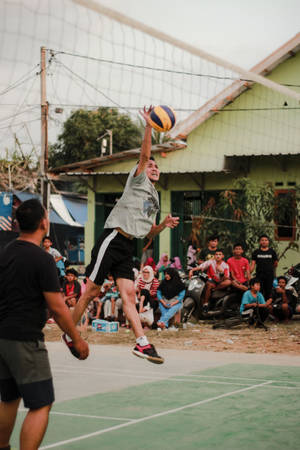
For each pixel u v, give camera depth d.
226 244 16.56
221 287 12.20
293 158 17.47
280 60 18.00
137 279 11.61
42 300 3.33
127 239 4.64
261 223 16.31
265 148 18.11
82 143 37.56
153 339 10.12
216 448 4.01
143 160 4.57
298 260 16.91
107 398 5.65
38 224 3.41
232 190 17.98
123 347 9.32
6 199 20.27
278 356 8.41
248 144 18.27
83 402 5.48
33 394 3.21
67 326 3.41
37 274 3.27
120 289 4.62
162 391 5.97
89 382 6.48
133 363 7.77
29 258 3.28
